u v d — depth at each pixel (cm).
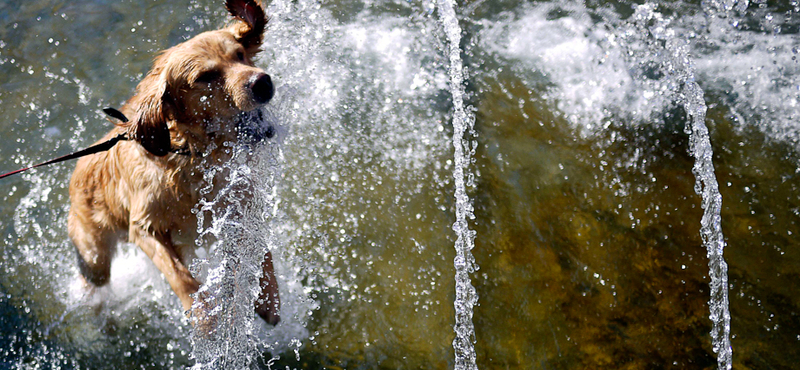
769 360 338
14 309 412
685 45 498
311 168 450
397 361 363
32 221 454
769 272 367
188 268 392
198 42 335
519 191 425
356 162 454
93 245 407
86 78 540
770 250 376
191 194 354
